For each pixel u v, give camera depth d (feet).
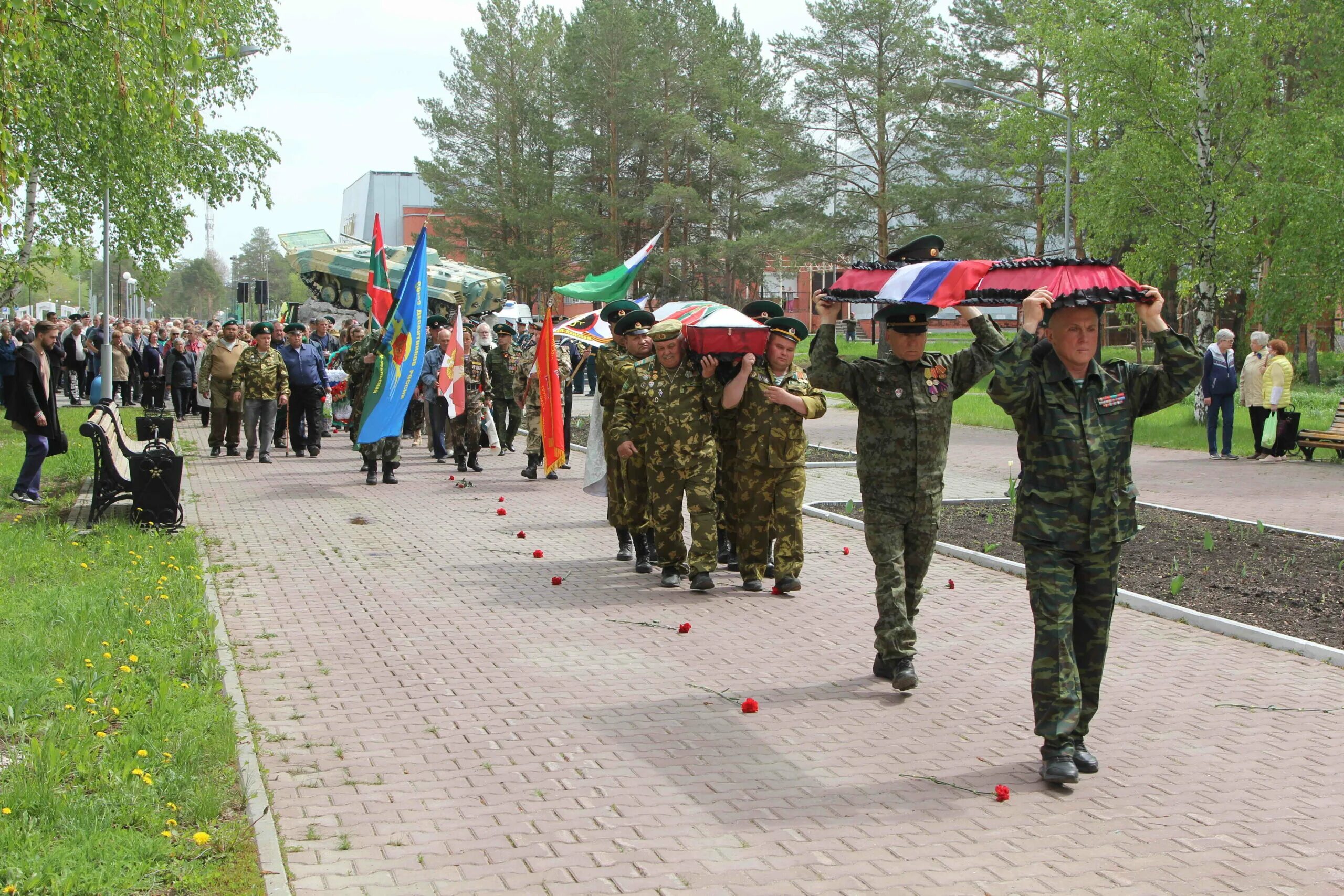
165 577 30.78
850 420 93.56
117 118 70.59
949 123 159.84
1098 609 18.83
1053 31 100.01
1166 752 20.01
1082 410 18.42
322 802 17.37
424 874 15.01
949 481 56.03
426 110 188.65
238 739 19.52
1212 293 93.91
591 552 37.83
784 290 218.18
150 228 89.81
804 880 15.03
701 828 16.65
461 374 57.67
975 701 22.68
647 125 167.84
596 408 38.22
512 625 28.30
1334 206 84.07
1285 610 29.14
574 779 18.43
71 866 14.43
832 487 53.36
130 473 41.11
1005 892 14.76
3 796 16.05
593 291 52.49
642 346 32.37
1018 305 20.51
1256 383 65.10
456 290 104.01
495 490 52.42
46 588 28.86
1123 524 18.60
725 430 31.71
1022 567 34.32
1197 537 39.22
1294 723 21.57
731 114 166.81
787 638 27.27
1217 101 91.81
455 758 19.29
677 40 170.09
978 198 163.43
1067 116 100.27
